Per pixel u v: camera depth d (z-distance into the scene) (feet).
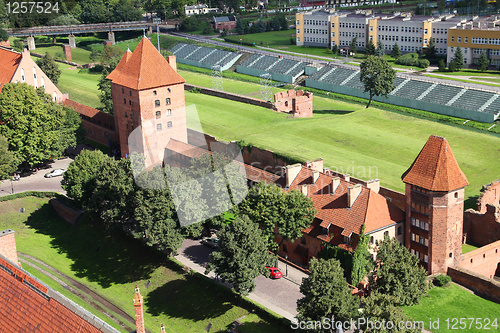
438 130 573.33
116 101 473.67
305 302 273.95
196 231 346.74
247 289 316.81
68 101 597.93
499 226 365.61
